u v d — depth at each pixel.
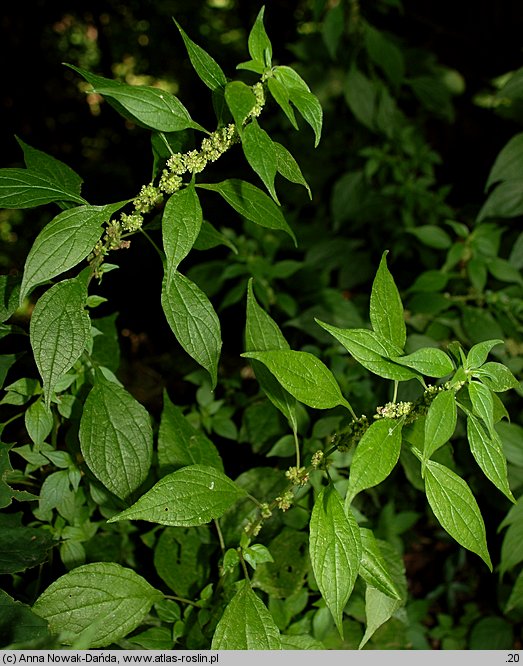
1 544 0.63
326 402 0.59
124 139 1.90
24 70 1.87
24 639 0.58
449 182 1.47
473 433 0.57
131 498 0.63
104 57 2.07
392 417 0.58
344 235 1.30
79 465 0.69
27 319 1.21
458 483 0.58
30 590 0.70
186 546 0.71
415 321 0.90
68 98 2.01
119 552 0.74
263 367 0.65
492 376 0.57
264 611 0.61
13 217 1.69
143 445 0.63
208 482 0.61
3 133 1.82
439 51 1.48
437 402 0.56
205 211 1.43
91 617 0.62
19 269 1.55
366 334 0.57
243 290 0.91
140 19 2.12
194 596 0.71
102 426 0.63
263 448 0.81
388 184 1.18
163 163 0.62
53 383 0.58
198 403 0.88
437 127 1.50
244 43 2.04
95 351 0.72
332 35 1.09
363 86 1.15
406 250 1.16
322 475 0.75
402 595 0.73
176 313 0.60
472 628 0.92
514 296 0.91
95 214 0.58
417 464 0.77
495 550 0.98
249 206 0.60
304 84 0.58
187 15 2.15
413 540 0.98
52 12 1.97
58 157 1.86
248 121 0.60
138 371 1.08
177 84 2.19
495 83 1.45
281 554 0.72
